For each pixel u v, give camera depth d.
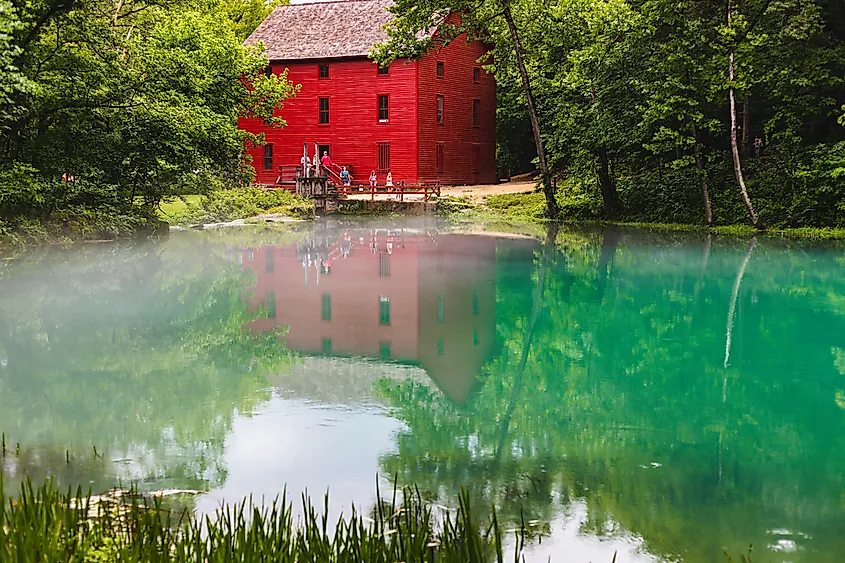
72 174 24.09
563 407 9.45
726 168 33.53
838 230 27.38
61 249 22.23
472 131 55.22
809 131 32.00
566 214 38.91
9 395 9.81
